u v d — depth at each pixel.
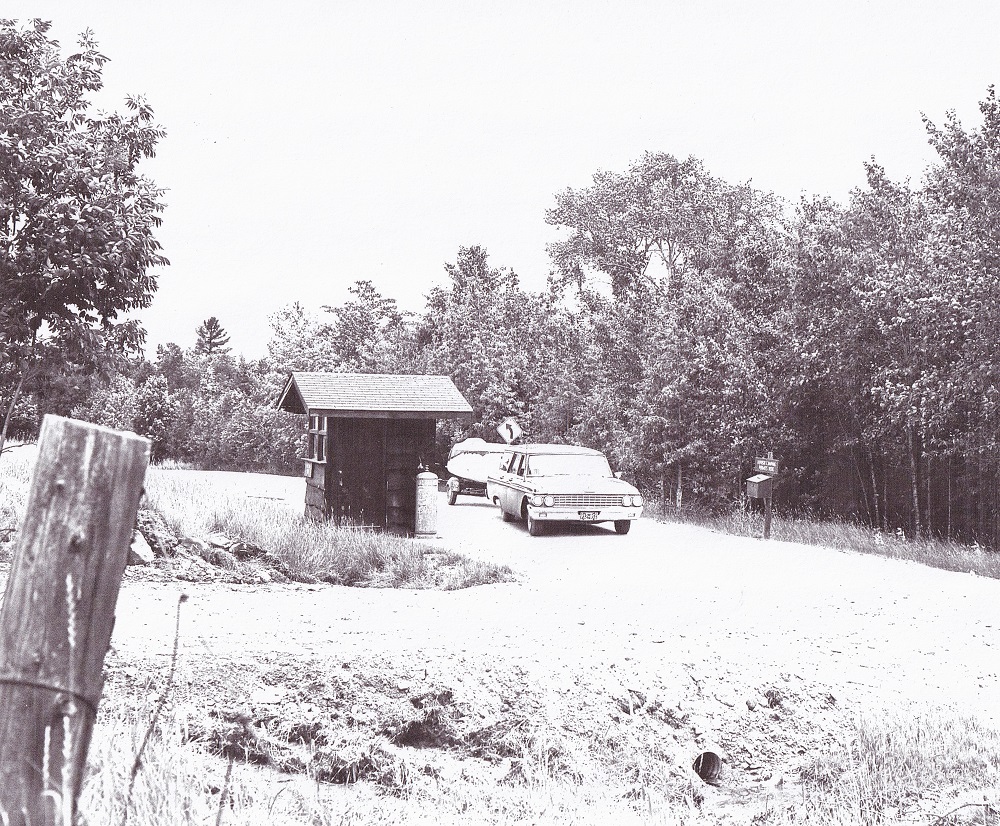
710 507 26.27
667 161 52.34
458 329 43.34
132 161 14.72
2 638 2.09
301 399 19.69
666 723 7.35
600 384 34.00
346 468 19.52
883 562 17.27
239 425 51.53
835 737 7.25
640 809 5.99
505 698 7.20
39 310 13.52
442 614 11.09
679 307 28.11
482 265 66.50
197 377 74.50
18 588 2.09
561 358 39.75
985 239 19.11
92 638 2.13
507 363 40.81
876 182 23.77
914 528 22.48
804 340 24.36
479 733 6.80
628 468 29.89
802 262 23.88
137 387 55.81
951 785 6.04
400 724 6.71
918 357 21.53
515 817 5.70
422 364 44.12
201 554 13.49
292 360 51.31
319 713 6.54
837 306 23.47
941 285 20.14
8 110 13.62
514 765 6.53
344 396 19.47
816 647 9.88
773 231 28.00
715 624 11.05
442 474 38.97
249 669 6.99
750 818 5.80
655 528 22.77
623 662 8.24
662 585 14.10
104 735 4.82
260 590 12.34
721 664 8.50
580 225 54.72
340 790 5.71
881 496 25.77
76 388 14.04
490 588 13.72
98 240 13.68
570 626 10.47
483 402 40.22
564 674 7.69
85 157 14.16
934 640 10.51
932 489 24.20
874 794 6.01
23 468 18.50
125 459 2.15
